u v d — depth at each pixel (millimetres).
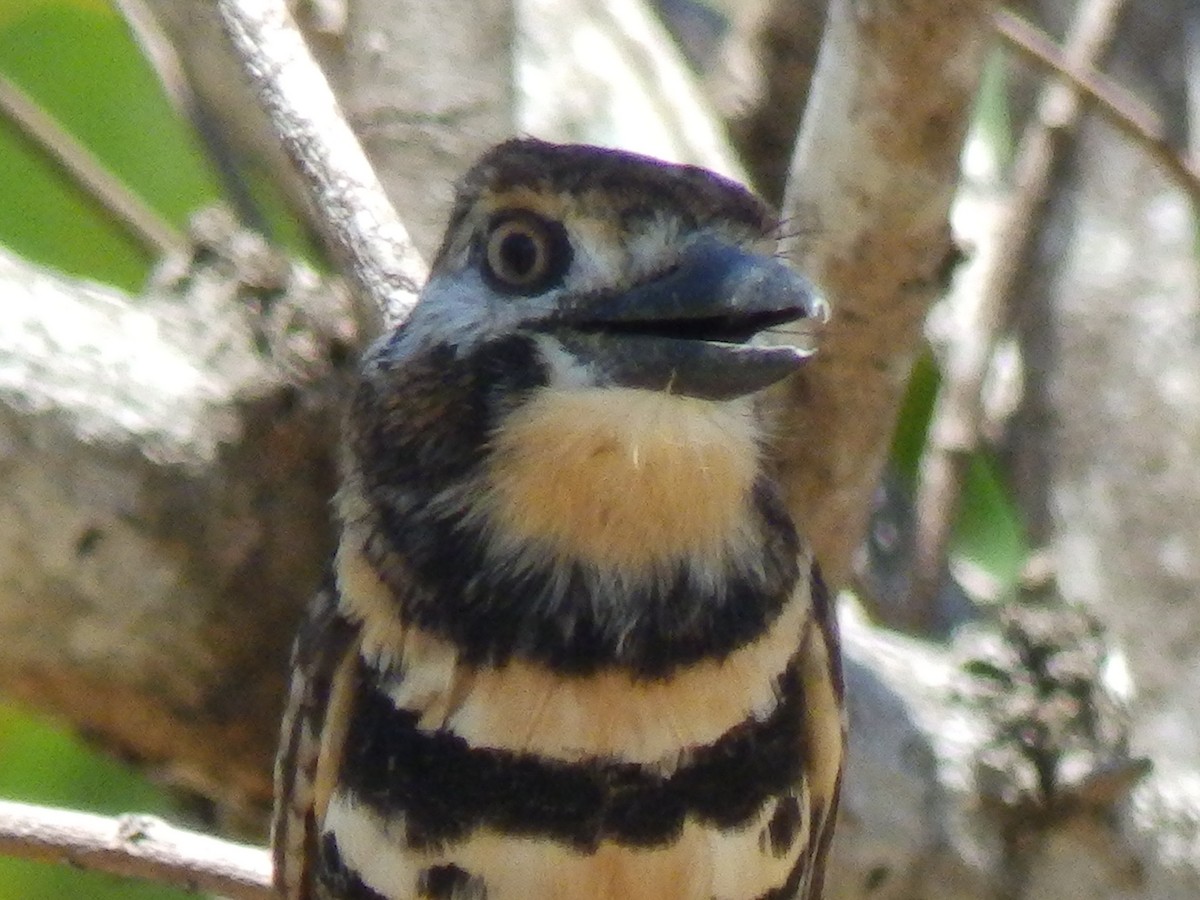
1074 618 8094
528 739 6242
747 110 9516
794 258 6906
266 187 9898
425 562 6285
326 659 6457
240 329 7289
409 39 8750
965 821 7930
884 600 9797
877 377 7102
